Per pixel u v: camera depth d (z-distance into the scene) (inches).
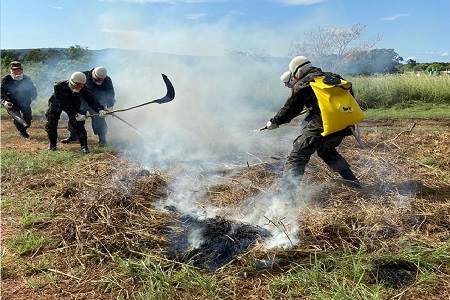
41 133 421.4
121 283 143.6
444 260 149.4
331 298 128.8
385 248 157.8
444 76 641.0
